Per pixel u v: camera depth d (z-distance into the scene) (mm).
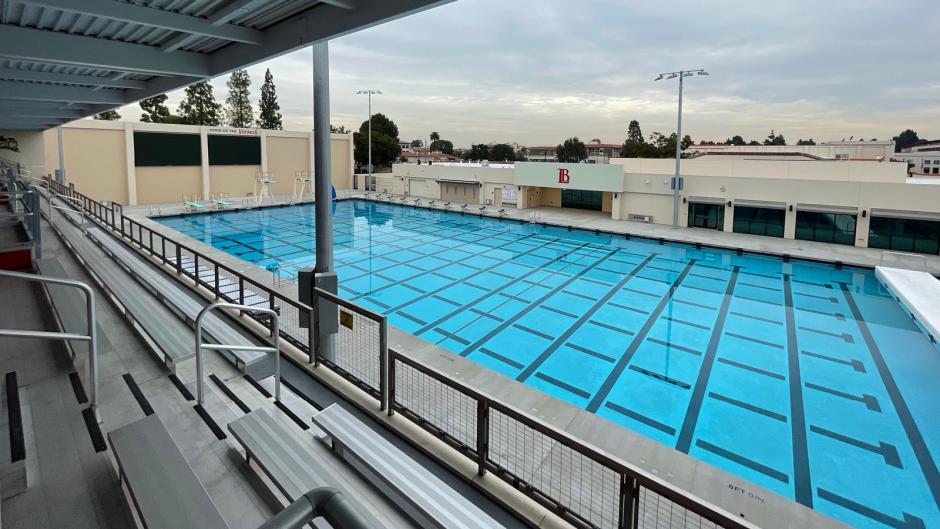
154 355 4367
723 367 9242
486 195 30422
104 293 5887
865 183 18172
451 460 3709
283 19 4145
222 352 4758
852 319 11703
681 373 9000
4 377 3621
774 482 6035
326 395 4684
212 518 2205
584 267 16422
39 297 5457
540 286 14273
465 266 16438
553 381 8734
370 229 23016
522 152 100875
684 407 7844
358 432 3467
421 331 10977
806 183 19344
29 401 3344
